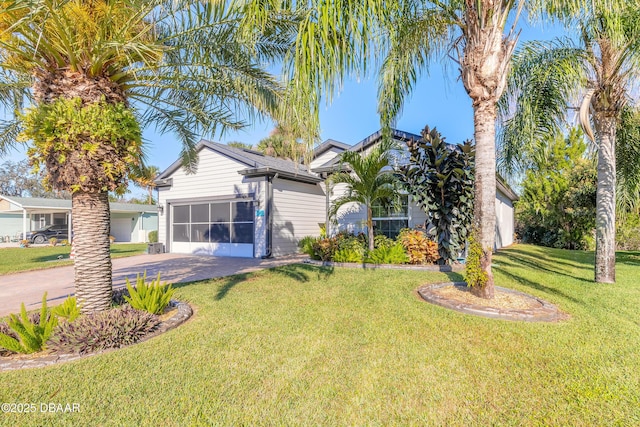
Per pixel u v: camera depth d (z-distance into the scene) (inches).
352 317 181.2
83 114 156.7
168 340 148.7
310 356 131.7
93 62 165.6
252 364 124.9
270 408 97.1
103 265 179.3
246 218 520.1
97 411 95.9
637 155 322.3
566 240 639.1
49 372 118.5
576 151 618.8
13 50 158.4
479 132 206.5
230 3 127.0
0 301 245.3
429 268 335.6
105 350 137.2
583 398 101.0
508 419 91.8
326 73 106.7
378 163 356.2
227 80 221.0
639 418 91.2
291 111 115.6
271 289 254.7
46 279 346.9
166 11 176.9
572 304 202.4
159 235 631.2
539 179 653.3
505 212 678.5
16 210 974.4
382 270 334.6
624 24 233.9
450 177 347.3
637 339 145.6
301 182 561.3
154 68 193.8
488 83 199.6
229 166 540.1
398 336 151.9
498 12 193.0
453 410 96.2
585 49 260.7
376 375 116.1
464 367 121.5
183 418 92.4
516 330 156.9
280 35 203.8
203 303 213.3
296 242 546.9
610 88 263.6
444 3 234.1
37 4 126.0
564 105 247.3
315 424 90.1
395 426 89.4
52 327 142.0
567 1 187.8
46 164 161.5
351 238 413.7
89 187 166.4
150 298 178.1
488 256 204.4
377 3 119.6
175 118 253.6
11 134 227.5
